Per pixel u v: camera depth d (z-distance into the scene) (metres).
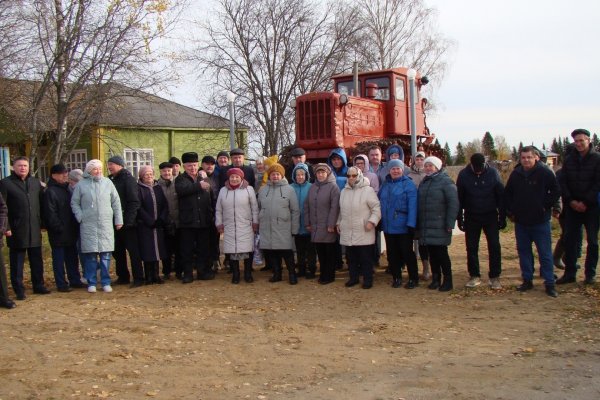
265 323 7.21
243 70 23.42
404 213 8.72
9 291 9.38
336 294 8.65
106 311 7.95
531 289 8.42
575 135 8.32
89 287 9.16
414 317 7.31
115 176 9.56
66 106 16.36
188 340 6.52
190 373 5.47
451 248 12.55
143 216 9.39
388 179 8.95
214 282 9.75
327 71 23.84
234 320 7.37
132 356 6.00
